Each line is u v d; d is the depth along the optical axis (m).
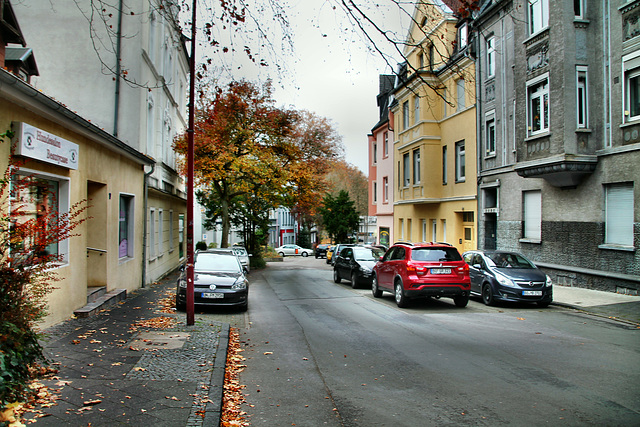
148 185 17.02
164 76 21.69
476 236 20.61
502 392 5.55
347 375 6.39
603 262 14.05
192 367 6.33
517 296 12.39
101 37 16.53
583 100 14.49
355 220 49.03
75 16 16.50
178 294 11.76
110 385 5.45
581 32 14.44
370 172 39.47
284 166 27.47
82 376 5.74
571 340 8.40
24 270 5.36
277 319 11.19
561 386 5.73
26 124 7.28
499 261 13.70
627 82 13.38
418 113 25.20
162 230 20.88
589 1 14.49
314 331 9.59
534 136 15.74
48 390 5.17
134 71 16.66
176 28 8.41
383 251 20.78
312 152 40.34
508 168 18.30
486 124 19.92
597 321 10.45
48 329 8.35
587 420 4.64
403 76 6.77
